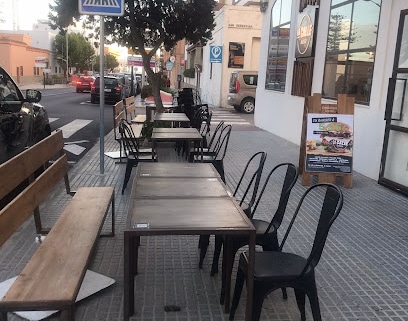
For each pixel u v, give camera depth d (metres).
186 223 2.87
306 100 7.42
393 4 7.11
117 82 24.50
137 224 2.84
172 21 11.93
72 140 11.26
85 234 3.52
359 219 5.58
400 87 6.93
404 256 4.50
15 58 45.75
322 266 4.20
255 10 23.09
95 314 3.28
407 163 6.80
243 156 9.59
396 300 3.62
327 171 7.10
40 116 7.11
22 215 3.44
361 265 4.25
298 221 5.45
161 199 3.38
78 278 2.83
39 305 2.56
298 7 11.29
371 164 7.75
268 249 3.65
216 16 25.22
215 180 4.00
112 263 4.12
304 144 7.52
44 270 2.91
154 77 11.88
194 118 11.27
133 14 11.34
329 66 9.47
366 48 7.93
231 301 3.50
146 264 4.14
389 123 7.10
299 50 10.94
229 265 3.30
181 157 9.16
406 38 6.80
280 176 7.85
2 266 3.98
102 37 6.98
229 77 23.67
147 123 10.70
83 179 7.11
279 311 3.40
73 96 30.55
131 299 3.24
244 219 2.99
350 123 7.09
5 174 3.36
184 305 3.44
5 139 5.51
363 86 8.06
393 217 5.70
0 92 5.68
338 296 3.65
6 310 2.54
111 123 15.11
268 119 13.98
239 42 23.30
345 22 8.70
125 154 8.20
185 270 4.04
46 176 4.19
